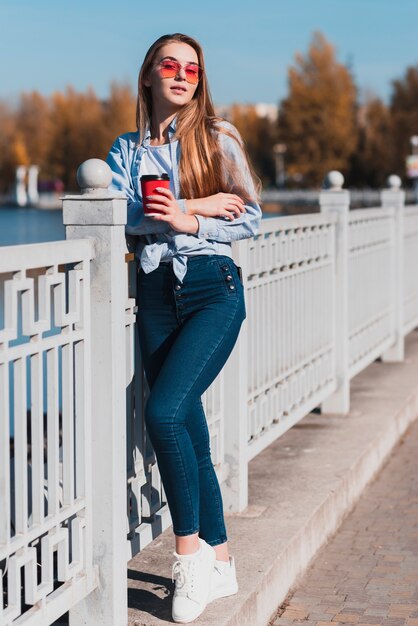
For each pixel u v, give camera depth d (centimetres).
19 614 293
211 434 466
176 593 356
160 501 409
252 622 385
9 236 5903
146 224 354
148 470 396
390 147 9612
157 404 337
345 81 9831
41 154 12675
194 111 356
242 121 11869
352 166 9931
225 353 347
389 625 405
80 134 11656
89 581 333
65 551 320
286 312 580
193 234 349
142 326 362
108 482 335
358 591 445
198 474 357
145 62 361
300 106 9800
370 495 603
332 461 591
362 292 799
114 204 326
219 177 357
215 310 346
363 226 797
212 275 348
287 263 575
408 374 880
